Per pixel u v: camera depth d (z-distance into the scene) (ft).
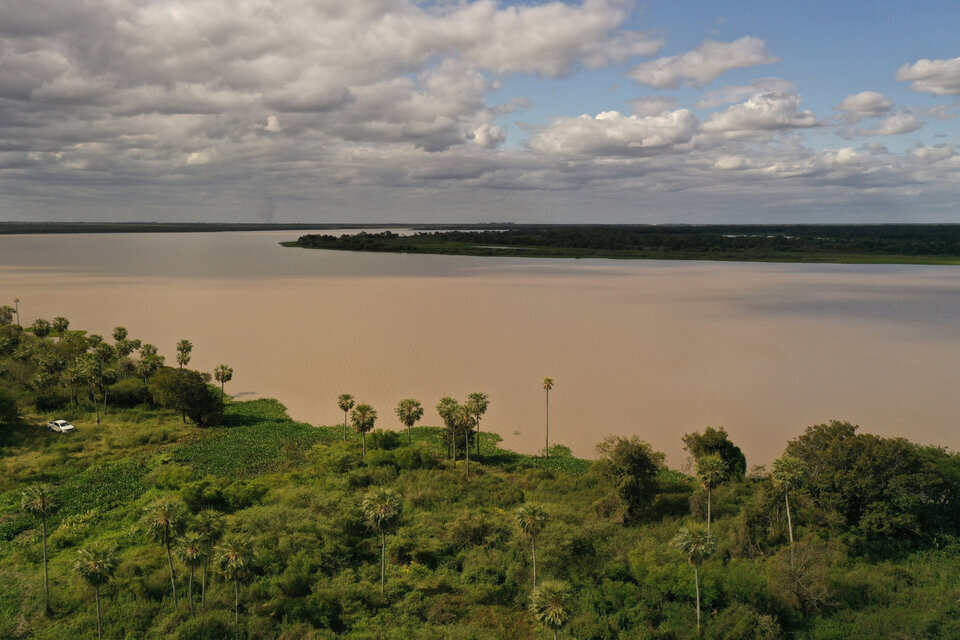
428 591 199.21
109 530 235.40
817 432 247.29
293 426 354.33
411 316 638.94
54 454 306.76
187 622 176.96
